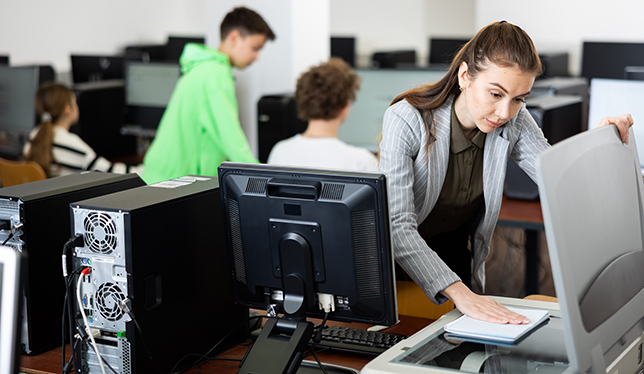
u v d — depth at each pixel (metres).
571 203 0.96
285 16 3.83
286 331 1.27
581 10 5.09
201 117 2.74
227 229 1.35
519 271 3.78
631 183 1.17
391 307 1.25
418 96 1.50
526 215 2.54
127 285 1.23
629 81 2.79
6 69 4.19
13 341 0.88
